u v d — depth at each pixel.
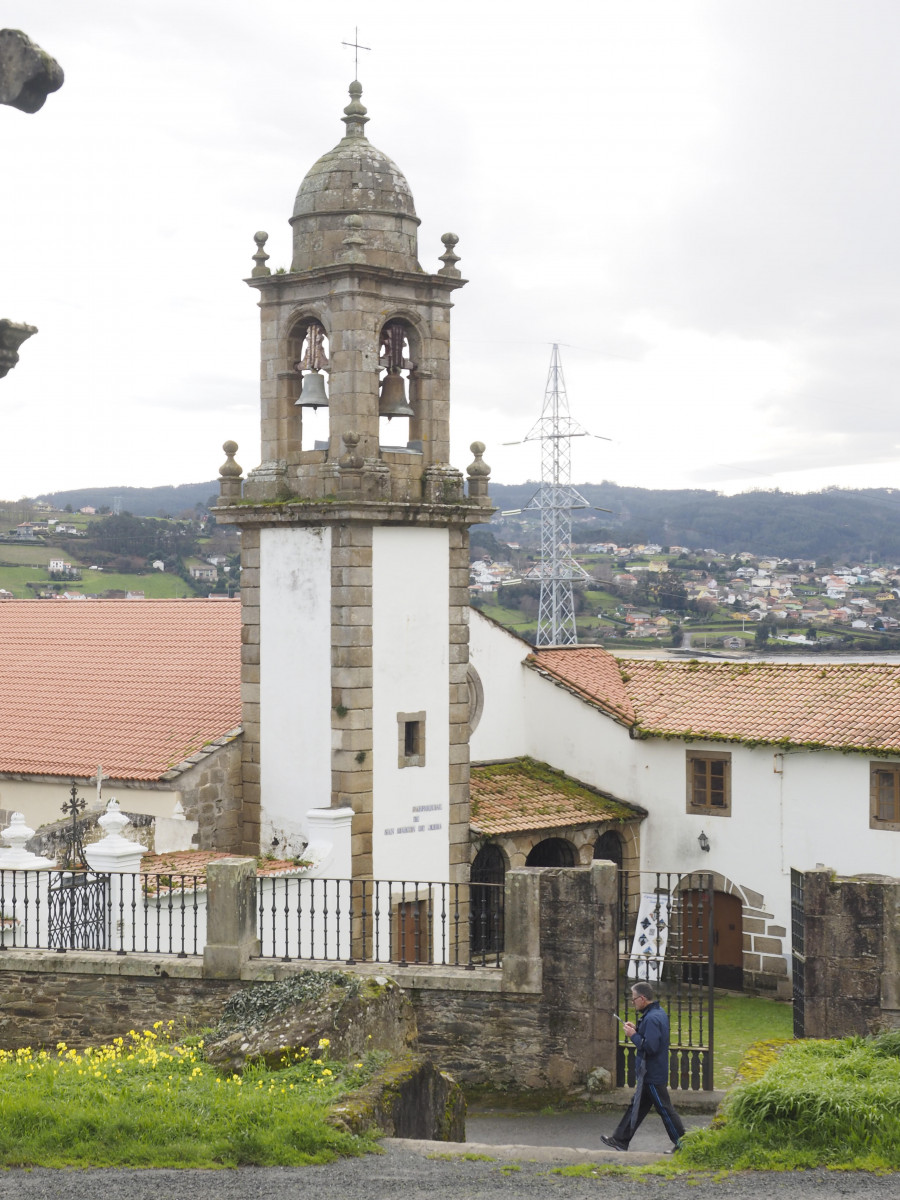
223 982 18.56
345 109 28.02
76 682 32.03
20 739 30.19
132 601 34.94
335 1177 12.15
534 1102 18.34
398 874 27.11
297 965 18.58
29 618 35.72
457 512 27.83
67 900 20.64
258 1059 14.77
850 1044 15.64
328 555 26.66
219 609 33.34
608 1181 12.09
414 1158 12.78
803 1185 11.84
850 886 18.00
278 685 27.45
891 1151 12.44
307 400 27.25
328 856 25.45
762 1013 29.83
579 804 33.00
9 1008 19.12
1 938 19.56
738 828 32.22
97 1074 14.44
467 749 28.45
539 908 18.42
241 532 28.12
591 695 34.41
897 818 30.31
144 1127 12.95
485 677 34.34
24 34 10.35
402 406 27.66
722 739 32.12
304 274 27.09
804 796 31.36
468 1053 18.62
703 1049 19.75
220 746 27.56
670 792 33.22
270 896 24.38
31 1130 12.80
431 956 20.19
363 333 26.72
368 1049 15.45
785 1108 12.89
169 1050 15.60
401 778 27.22
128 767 27.75
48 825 24.67
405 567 27.31
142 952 19.17
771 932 31.64
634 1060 18.75
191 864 24.78
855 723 31.14
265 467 27.81
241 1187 11.80
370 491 26.59
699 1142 12.96
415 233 27.80
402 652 27.25
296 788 27.17
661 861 33.31
